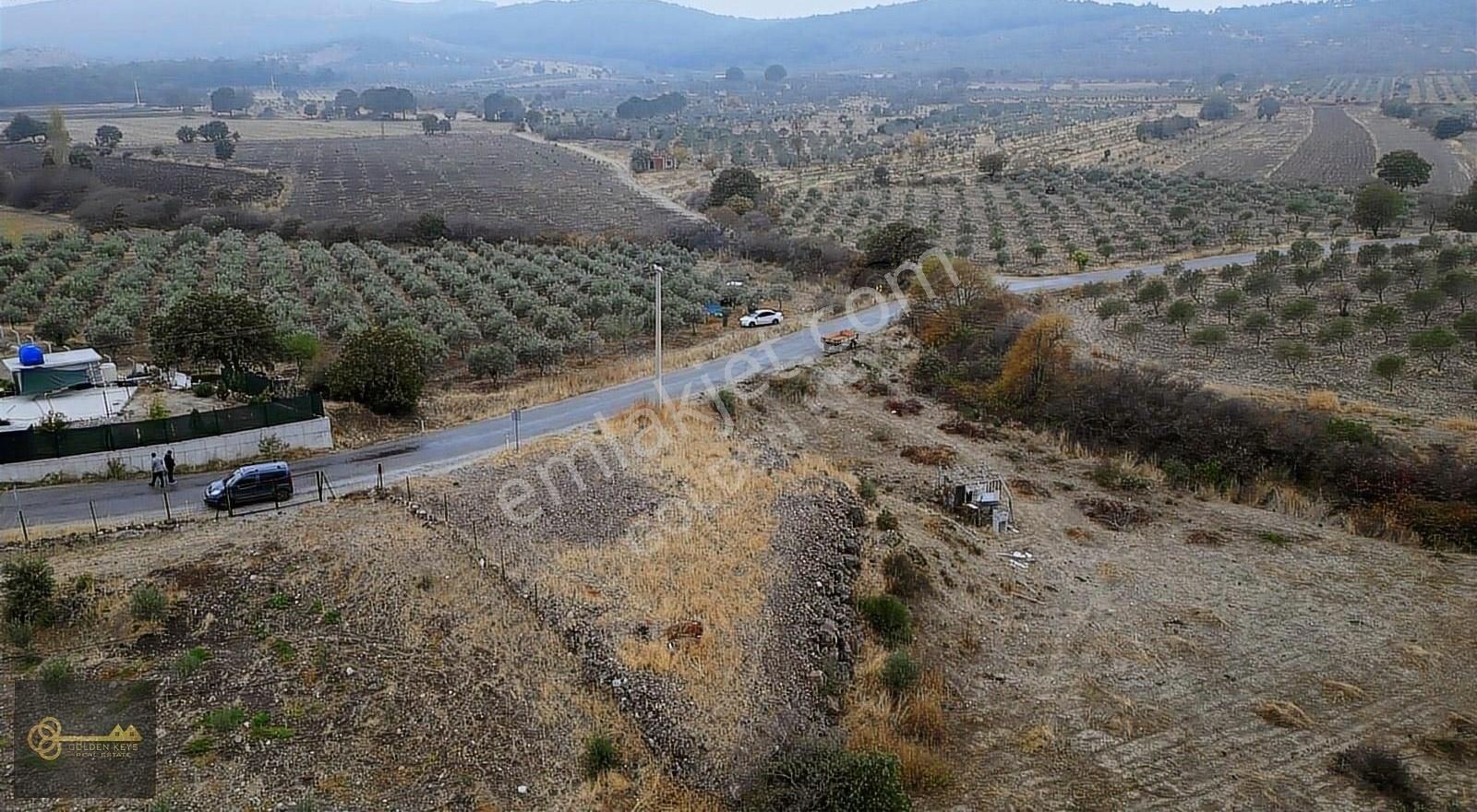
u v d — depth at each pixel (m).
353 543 28.33
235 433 35.53
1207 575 33.88
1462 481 37.47
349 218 112.25
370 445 38.06
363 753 20.92
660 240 93.50
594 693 23.28
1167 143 187.25
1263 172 145.88
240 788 19.61
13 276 68.62
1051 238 97.50
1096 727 25.33
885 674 25.56
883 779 19.89
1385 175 110.62
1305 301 61.53
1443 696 26.98
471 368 49.06
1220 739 24.92
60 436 33.06
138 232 94.31
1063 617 30.80
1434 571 34.12
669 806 20.27
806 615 27.34
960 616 30.05
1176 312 62.22
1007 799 22.36
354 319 58.09
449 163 180.75
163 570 26.42
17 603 23.92
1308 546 36.03
